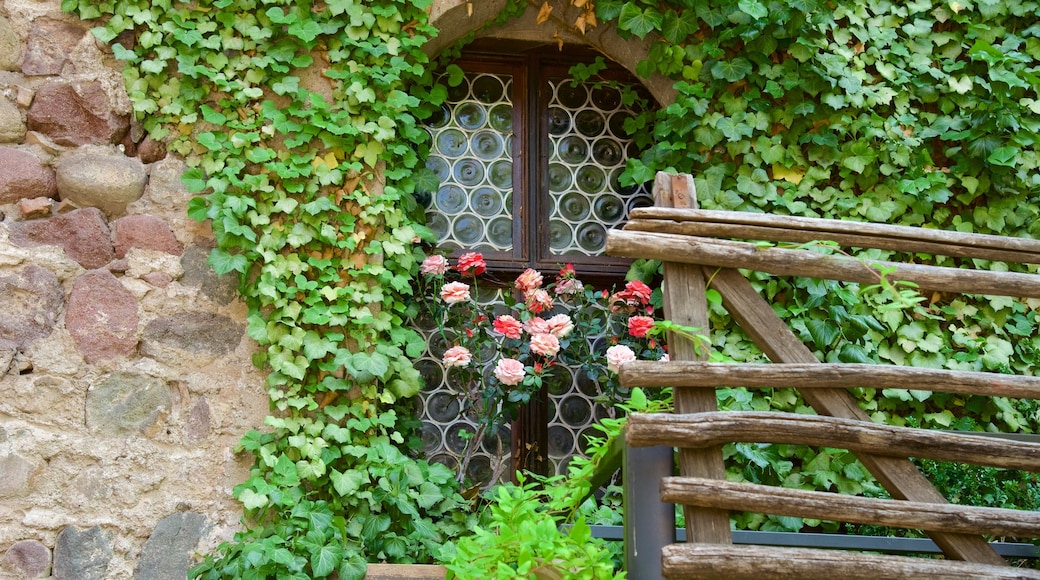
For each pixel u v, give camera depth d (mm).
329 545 2963
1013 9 3941
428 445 3688
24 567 2986
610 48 3893
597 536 2719
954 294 3736
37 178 3266
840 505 1938
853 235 2174
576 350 3668
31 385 3113
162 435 3180
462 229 3906
